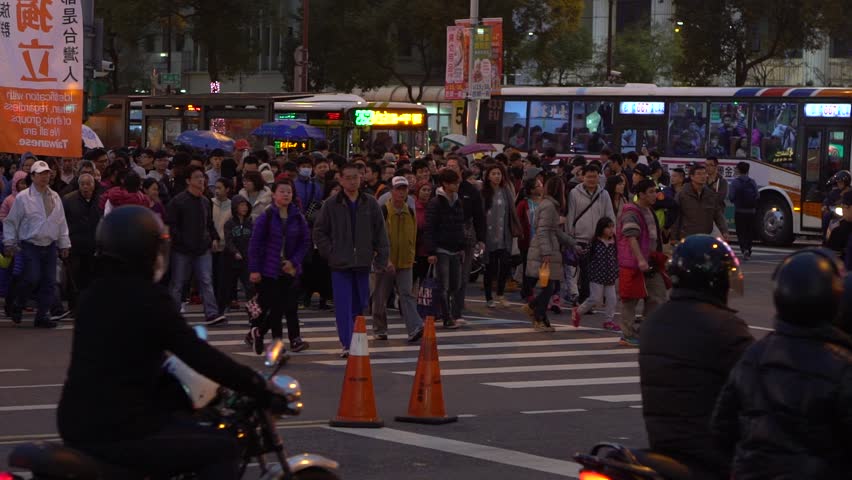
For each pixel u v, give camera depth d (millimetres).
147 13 142750
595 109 89125
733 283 13414
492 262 48156
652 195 38812
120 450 12688
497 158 59812
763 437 10945
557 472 22156
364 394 26125
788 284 11016
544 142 91312
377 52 143250
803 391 10789
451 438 25109
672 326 13273
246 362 35219
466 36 70250
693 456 13023
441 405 26812
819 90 80062
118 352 12703
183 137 88062
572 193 45438
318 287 47719
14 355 35719
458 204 41344
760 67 169000
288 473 14391
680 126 85375
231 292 47781
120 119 110562
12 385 30891
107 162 50312
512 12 141000
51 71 39625
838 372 10711
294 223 35844
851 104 78750
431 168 55094
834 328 11125
